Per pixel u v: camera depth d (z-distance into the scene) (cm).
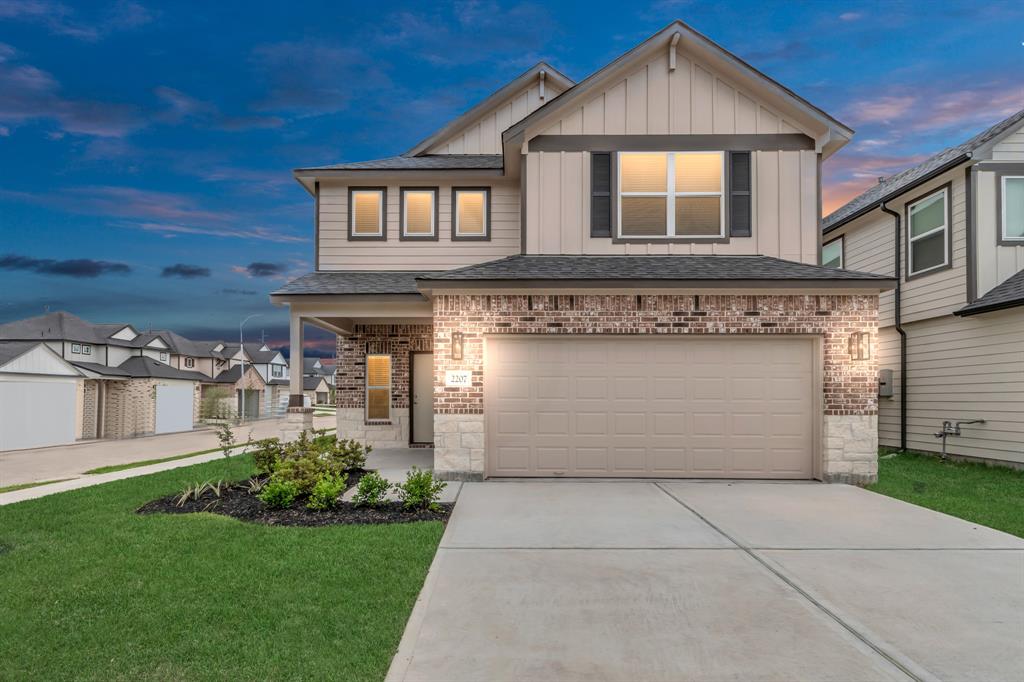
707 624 411
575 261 1070
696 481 963
